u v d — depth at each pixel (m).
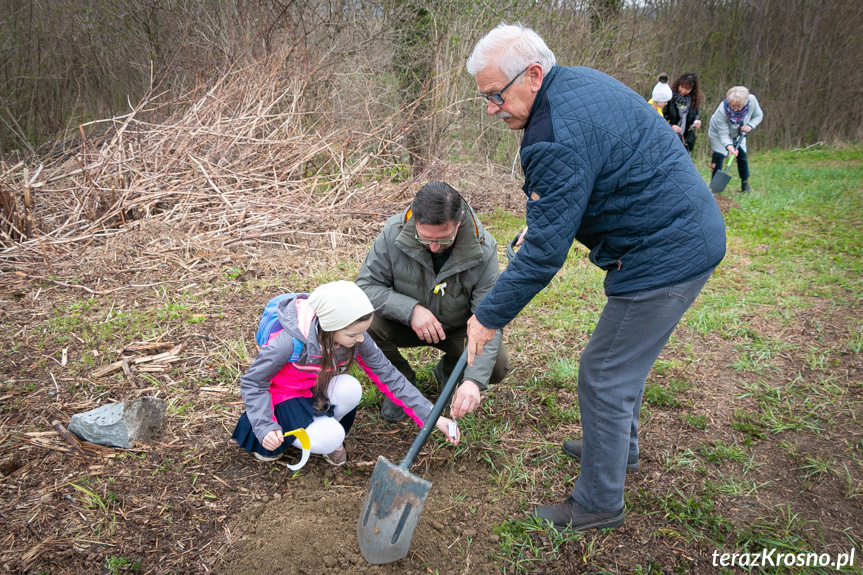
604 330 2.23
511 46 2.00
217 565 2.24
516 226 6.59
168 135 6.51
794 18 15.40
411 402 2.70
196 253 5.18
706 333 4.29
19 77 9.55
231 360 3.59
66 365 3.47
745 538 2.45
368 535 2.23
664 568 2.33
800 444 3.06
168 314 4.12
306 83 7.52
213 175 6.26
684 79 8.98
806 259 5.82
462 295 2.93
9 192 5.24
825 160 13.48
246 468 2.76
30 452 2.74
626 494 2.71
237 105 7.28
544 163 1.96
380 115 8.38
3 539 2.28
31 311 4.12
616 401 2.26
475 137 9.10
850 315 4.49
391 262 2.90
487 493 2.71
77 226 5.50
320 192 6.77
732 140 8.83
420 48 8.48
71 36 10.09
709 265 2.09
